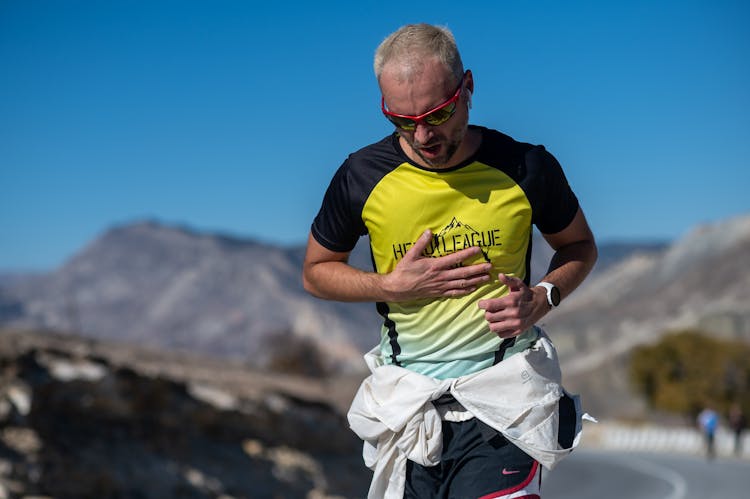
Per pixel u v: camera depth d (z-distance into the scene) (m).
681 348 63.81
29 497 12.19
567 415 3.99
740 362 62.03
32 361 14.86
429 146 3.65
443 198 3.81
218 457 18.91
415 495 4.04
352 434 27.91
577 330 172.62
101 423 15.87
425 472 4.01
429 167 3.81
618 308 192.62
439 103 3.55
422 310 3.90
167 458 16.72
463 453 3.94
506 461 3.89
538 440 3.84
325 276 4.04
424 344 3.95
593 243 4.12
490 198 3.81
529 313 3.74
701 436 47.25
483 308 3.70
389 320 4.02
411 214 3.85
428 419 3.91
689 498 21.08
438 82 3.54
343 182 3.96
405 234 3.88
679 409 62.78
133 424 16.84
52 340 29.86
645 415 86.50
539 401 3.87
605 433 60.34
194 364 37.88
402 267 3.78
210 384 25.86
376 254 4.02
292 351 77.25
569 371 137.50
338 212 4.01
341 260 4.15
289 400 26.55
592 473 32.22
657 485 25.97
